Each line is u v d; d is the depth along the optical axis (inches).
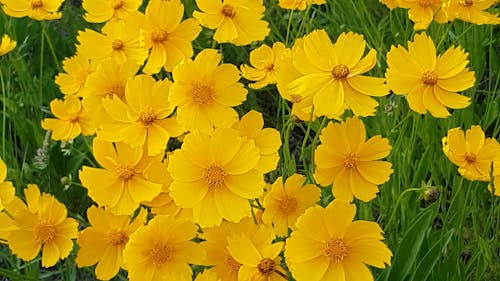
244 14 17.5
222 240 12.7
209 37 24.4
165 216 12.2
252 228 12.7
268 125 24.7
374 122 19.7
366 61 13.3
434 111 14.0
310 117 14.0
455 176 18.0
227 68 13.4
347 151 13.2
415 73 14.1
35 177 22.2
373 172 13.4
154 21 16.0
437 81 14.0
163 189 13.0
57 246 14.3
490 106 20.1
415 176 17.2
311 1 19.8
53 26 29.1
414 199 17.6
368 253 11.6
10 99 23.1
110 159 13.1
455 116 20.1
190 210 12.9
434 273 16.1
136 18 16.0
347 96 13.4
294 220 13.7
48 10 21.8
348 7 24.7
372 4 26.8
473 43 21.8
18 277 15.7
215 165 12.1
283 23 24.6
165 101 13.4
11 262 19.1
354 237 11.6
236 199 12.1
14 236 14.1
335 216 11.5
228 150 12.1
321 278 11.5
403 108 20.3
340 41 13.5
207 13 17.3
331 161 13.2
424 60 14.1
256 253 12.3
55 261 14.1
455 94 14.1
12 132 25.1
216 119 13.2
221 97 13.4
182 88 13.2
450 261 16.0
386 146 13.3
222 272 12.8
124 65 14.4
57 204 14.3
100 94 14.4
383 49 22.9
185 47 16.2
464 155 14.7
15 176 20.1
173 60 16.2
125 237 13.5
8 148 22.5
